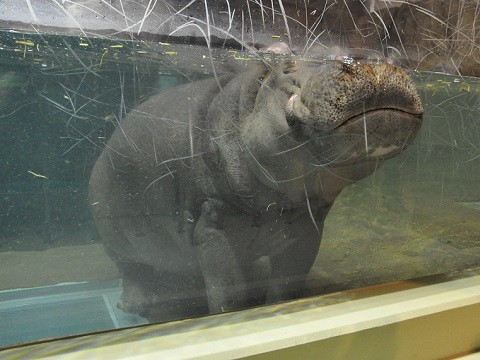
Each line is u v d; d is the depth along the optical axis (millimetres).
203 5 2906
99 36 2898
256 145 2279
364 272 2271
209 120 2531
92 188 2865
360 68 1872
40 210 2611
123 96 2787
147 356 1575
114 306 2404
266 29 2865
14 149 2588
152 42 3000
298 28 2842
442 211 3088
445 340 2137
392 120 1896
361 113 1866
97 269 2805
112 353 1602
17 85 2734
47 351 1606
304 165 2162
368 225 2662
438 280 2330
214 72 2660
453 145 3139
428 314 2027
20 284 2520
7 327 2076
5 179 2492
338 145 1958
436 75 3293
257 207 2420
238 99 2455
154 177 2666
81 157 2758
